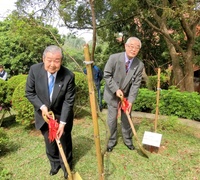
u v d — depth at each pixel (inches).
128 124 142.8
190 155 141.6
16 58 600.4
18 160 137.3
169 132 178.2
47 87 105.0
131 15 293.9
